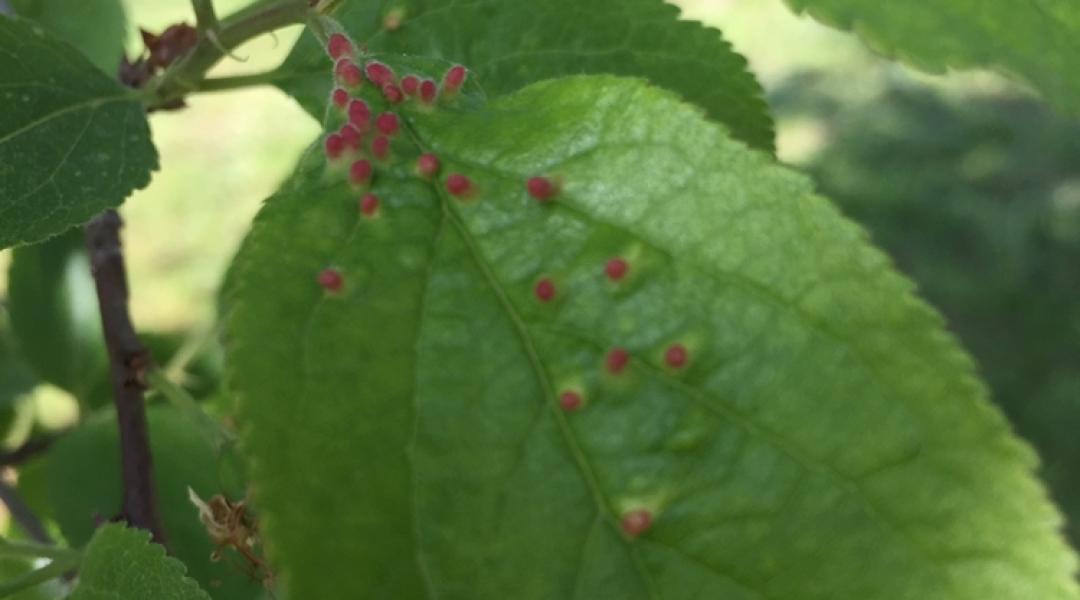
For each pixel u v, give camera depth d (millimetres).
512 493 149
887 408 149
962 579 146
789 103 852
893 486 148
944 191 752
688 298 153
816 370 150
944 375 149
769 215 154
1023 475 146
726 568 147
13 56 190
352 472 148
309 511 147
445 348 152
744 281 153
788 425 149
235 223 791
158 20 837
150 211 800
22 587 193
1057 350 660
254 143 855
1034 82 176
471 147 161
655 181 157
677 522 148
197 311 724
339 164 161
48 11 236
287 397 150
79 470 242
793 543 147
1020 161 776
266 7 190
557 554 147
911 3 178
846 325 150
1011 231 721
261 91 897
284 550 146
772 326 151
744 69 202
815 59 893
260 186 820
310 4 187
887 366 149
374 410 150
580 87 162
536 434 150
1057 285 693
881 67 872
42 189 186
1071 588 145
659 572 147
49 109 190
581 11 200
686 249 154
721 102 203
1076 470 602
